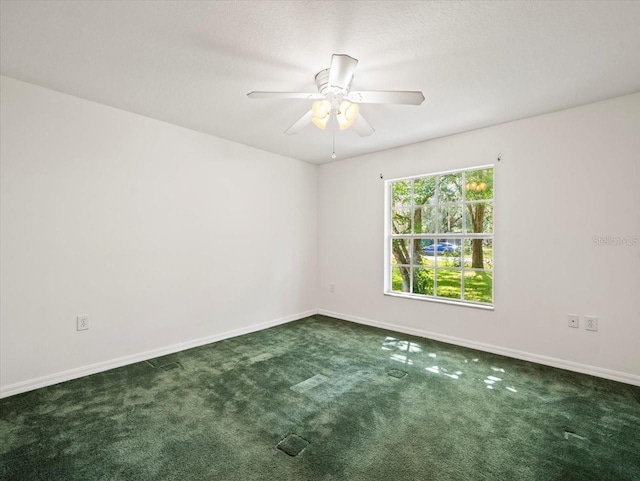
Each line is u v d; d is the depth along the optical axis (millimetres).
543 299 2984
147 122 3098
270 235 4258
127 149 2963
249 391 2430
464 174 3611
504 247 3205
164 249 3229
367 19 1714
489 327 3303
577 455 1716
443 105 2787
